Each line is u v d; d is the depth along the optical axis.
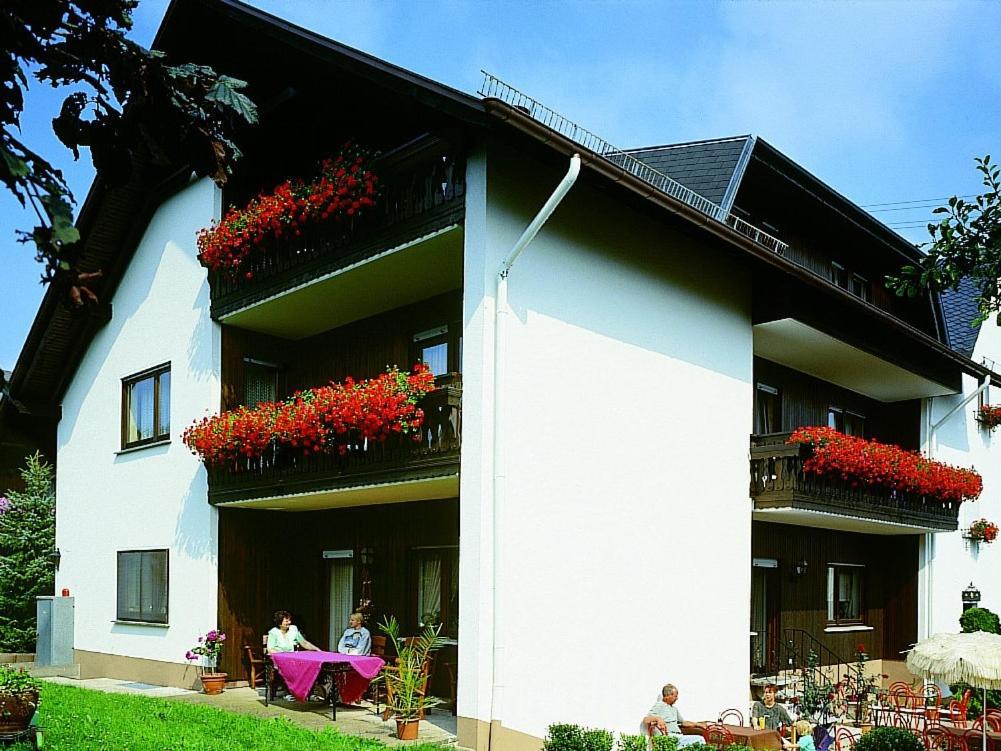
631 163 13.37
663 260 13.14
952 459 20.52
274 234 13.02
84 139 4.58
